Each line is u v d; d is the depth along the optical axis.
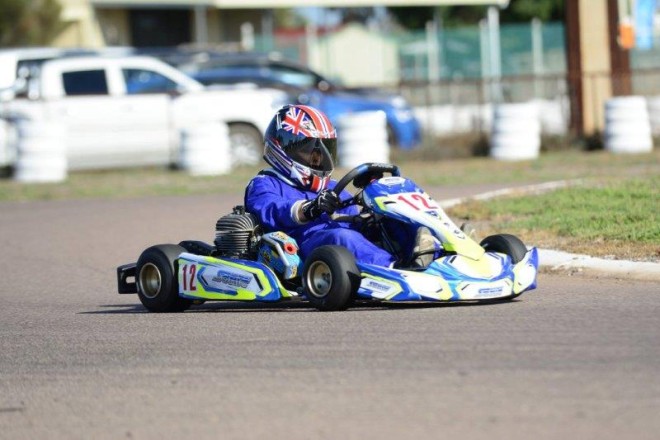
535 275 27.55
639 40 78.88
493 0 129.25
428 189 56.56
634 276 31.17
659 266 31.09
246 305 31.39
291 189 29.80
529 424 17.19
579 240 36.12
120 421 18.98
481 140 76.38
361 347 22.91
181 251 30.69
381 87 80.00
